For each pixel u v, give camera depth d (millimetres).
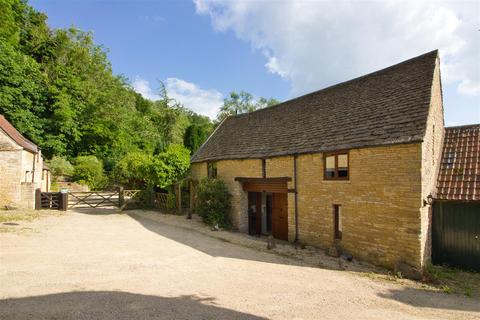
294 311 5730
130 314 5133
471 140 11188
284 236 13523
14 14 32188
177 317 5109
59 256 8758
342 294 6871
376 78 13125
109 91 39000
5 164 17469
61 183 27969
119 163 30266
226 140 19234
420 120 9031
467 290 7656
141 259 8969
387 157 9227
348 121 11898
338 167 10930
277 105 18469
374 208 9523
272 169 13711
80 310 5188
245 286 7066
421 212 8453
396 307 6289
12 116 25578
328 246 10969
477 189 9234
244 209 15750
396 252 8891
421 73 10930
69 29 38281
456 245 9445
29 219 14672
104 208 21562
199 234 13797
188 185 20766
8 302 5402
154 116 44438
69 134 31469
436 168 10375
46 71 33281
